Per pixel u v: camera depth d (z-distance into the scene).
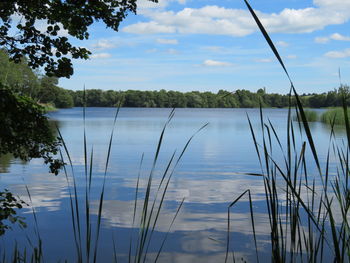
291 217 1.44
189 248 4.40
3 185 7.88
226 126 31.78
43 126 3.57
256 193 7.37
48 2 3.84
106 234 4.86
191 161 12.13
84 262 3.91
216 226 5.27
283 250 1.43
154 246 4.46
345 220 1.36
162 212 5.98
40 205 6.26
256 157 12.98
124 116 53.81
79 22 3.87
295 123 32.47
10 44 3.85
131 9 4.15
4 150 3.41
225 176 9.40
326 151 13.80
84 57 3.99
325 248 3.91
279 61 1.08
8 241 4.56
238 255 4.18
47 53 3.87
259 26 1.07
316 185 7.47
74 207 6.14
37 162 11.14
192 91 100.00
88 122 36.09
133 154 13.60
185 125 32.84
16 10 3.90
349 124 1.13
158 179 8.95
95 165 10.95
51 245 4.43
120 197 6.96
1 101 3.22
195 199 6.91
